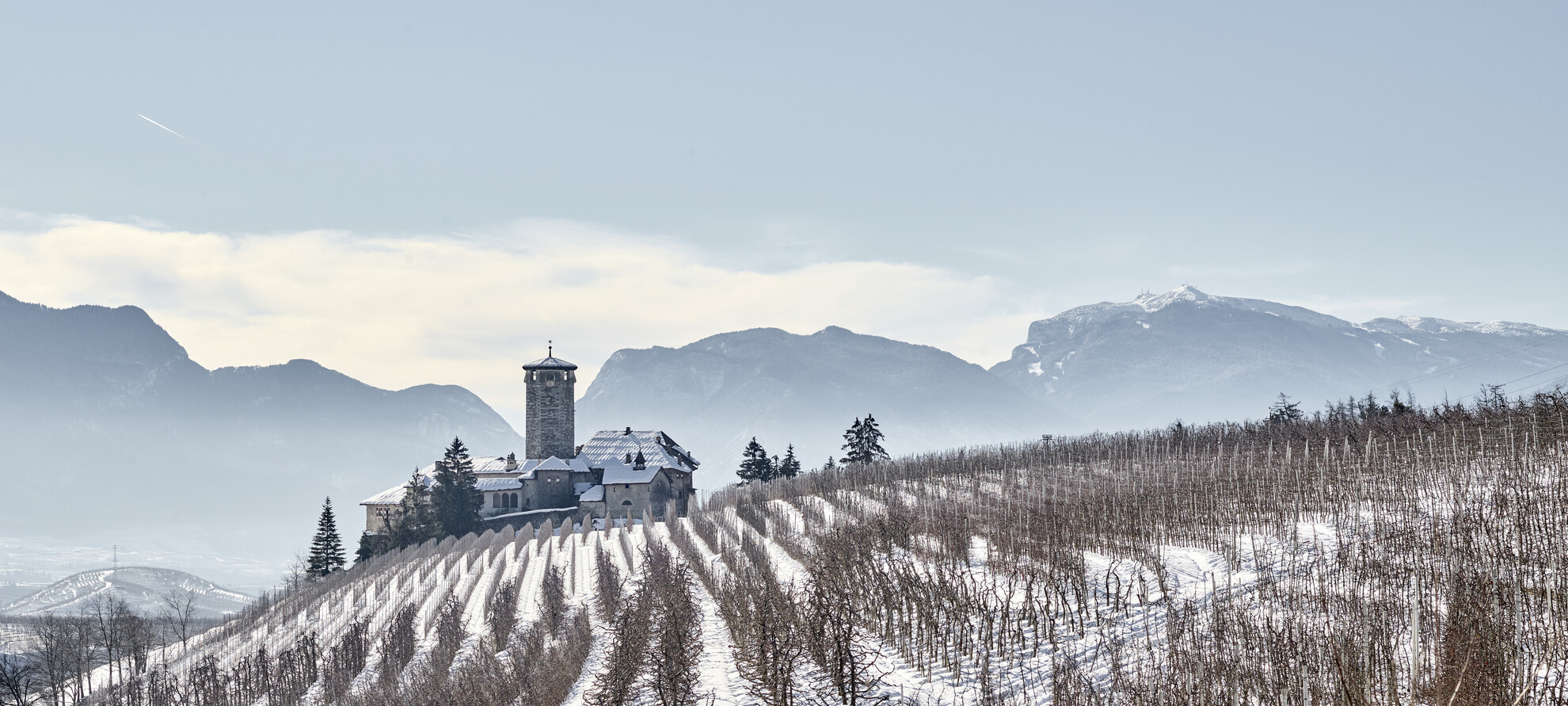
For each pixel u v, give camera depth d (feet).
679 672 101.71
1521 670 65.26
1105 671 83.92
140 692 196.75
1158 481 160.35
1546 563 82.84
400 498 386.32
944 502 182.09
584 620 157.48
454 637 171.01
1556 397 155.84
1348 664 68.13
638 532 273.54
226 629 268.41
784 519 215.51
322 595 277.64
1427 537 98.37
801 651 104.22
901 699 88.22
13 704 217.56
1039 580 110.32
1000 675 89.30
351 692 164.14
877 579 116.67
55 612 652.48
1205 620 90.68
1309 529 118.01
